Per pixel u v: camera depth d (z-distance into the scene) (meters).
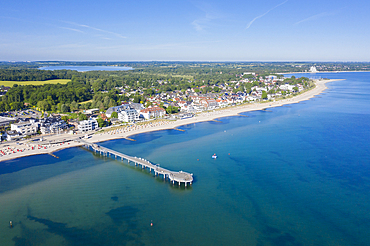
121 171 160.00
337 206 119.38
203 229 103.94
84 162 175.00
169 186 139.75
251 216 112.06
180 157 180.25
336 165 164.25
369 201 123.31
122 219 110.56
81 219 110.75
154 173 157.38
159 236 99.94
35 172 158.25
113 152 182.12
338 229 104.00
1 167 165.75
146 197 128.00
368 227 105.12
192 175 149.62
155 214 113.88
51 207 119.75
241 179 146.12
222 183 141.62
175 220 109.56
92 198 127.25
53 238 99.44
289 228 104.44
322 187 136.50
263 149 194.88
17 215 113.88
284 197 126.94
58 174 155.50
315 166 162.88
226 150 193.62
